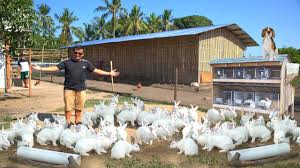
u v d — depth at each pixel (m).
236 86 11.70
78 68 9.61
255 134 8.12
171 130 8.46
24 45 16.64
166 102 16.50
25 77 24.00
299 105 15.01
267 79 10.76
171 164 6.65
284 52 32.94
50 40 17.14
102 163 6.75
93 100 17.05
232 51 28.25
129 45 32.06
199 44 26.03
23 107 14.78
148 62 30.16
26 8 15.62
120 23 65.44
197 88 23.95
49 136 7.89
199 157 7.05
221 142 7.29
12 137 7.95
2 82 21.31
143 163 6.72
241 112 11.43
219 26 26.64
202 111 13.50
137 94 20.62
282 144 7.12
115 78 33.12
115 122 10.66
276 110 10.27
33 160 6.77
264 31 10.77
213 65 12.36
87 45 35.78
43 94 20.19
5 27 15.62
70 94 9.66
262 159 6.78
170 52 28.17
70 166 6.40
